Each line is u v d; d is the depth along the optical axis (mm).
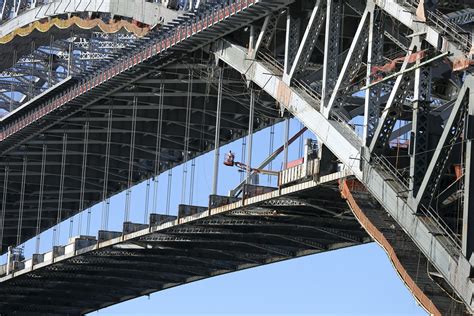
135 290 117500
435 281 64188
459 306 62062
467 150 61531
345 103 77250
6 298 122250
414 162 65438
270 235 90500
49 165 121875
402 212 65750
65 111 107312
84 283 116062
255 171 84938
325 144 74062
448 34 64750
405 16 67750
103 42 116688
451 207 65062
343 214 81938
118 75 96688
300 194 79375
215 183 89000
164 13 97562
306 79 79125
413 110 65938
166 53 90875
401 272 65000
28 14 113750
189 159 113625
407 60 66562
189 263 104062
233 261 101438
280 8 80375
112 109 105875
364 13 72125
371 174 68875
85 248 103875
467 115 62031
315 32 77938
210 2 85062
